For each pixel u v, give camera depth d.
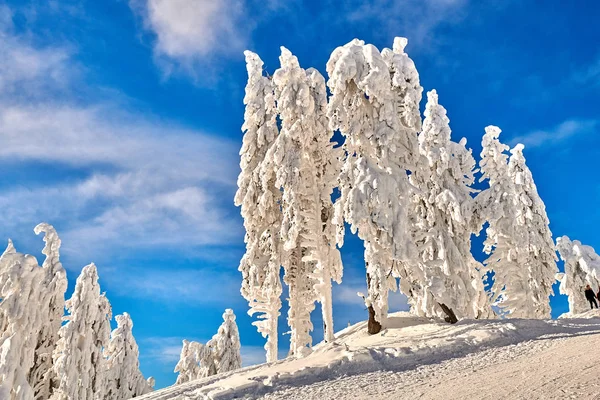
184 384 15.08
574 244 32.38
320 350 14.63
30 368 25.95
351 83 20.92
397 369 11.27
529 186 32.97
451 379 9.28
